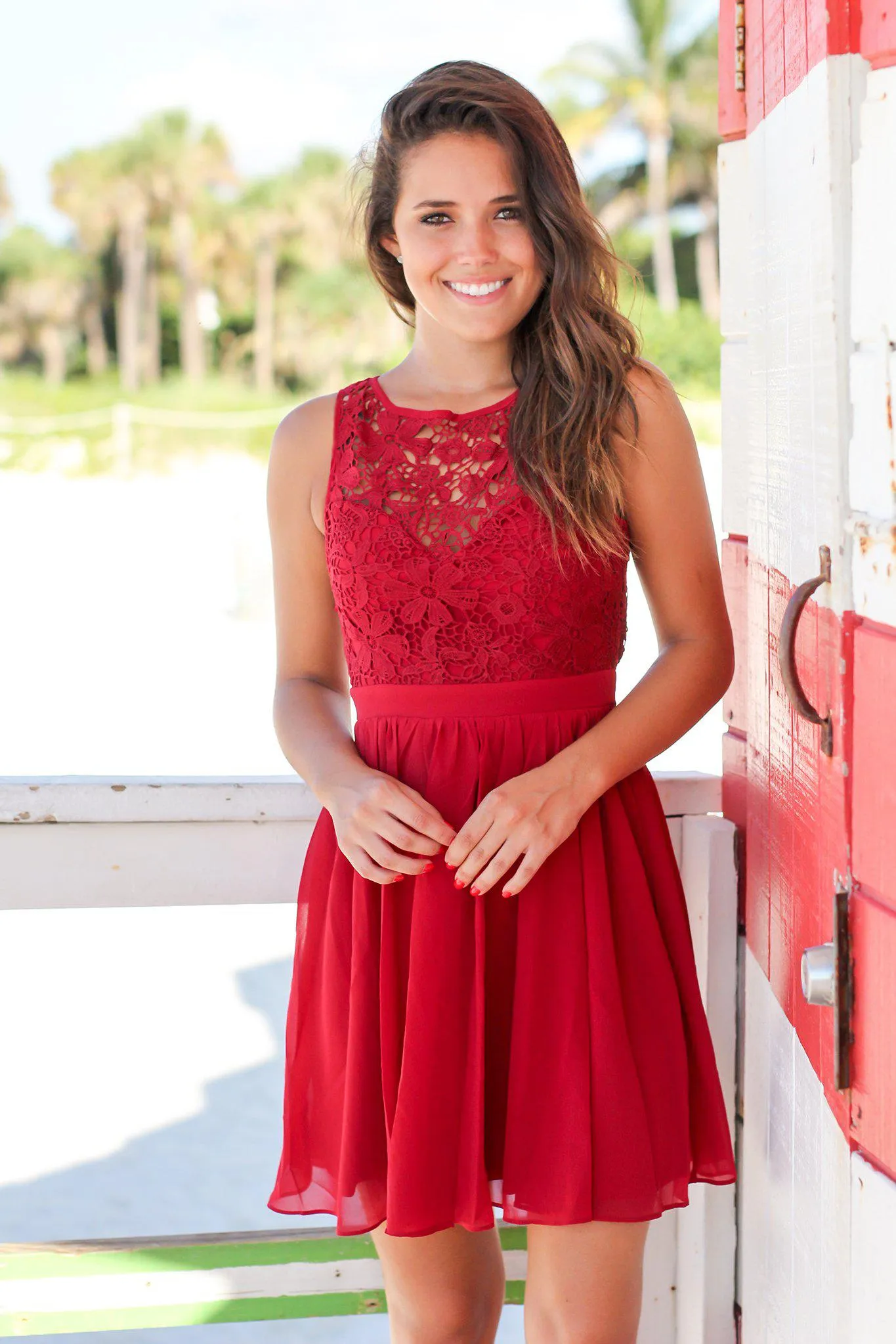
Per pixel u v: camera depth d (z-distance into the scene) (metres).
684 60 30.84
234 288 35.31
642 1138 1.45
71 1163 3.14
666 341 25.38
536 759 1.51
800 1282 1.47
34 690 6.46
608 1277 1.50
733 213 1.73
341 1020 1.58
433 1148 1.46
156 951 4.52
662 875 1.58
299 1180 1.61
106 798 1.77
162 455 25.00
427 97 1.53
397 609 1.53
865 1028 1.21
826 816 1.34
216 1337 2.51
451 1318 1.58
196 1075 3.59
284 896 1.82
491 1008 1.51
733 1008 1.79
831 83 1.22
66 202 35.16
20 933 4.73
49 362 35.28
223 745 5.40
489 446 1.52
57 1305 1.80
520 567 1.49
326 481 1.63
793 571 1.45
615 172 31.20
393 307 1.76
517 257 1.52
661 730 1.53
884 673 1.16
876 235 1.16
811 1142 1.42
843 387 1.25
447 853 1.45
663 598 1.61
